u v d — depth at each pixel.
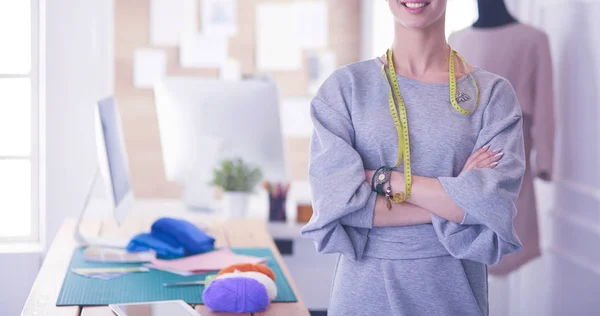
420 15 1.60
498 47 3.18
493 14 3.21
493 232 1.54
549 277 3.31
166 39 4.83
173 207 3.54
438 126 1.61
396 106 1.63
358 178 1.57
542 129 3.10
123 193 2.66
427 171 1.60
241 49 4.94
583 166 3.00
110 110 2.61
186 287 2.11
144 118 4.83
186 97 3.31
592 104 2.91
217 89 3.30
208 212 3.39
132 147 4.83
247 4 4.93
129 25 4.80
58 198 3.73
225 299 1.87
